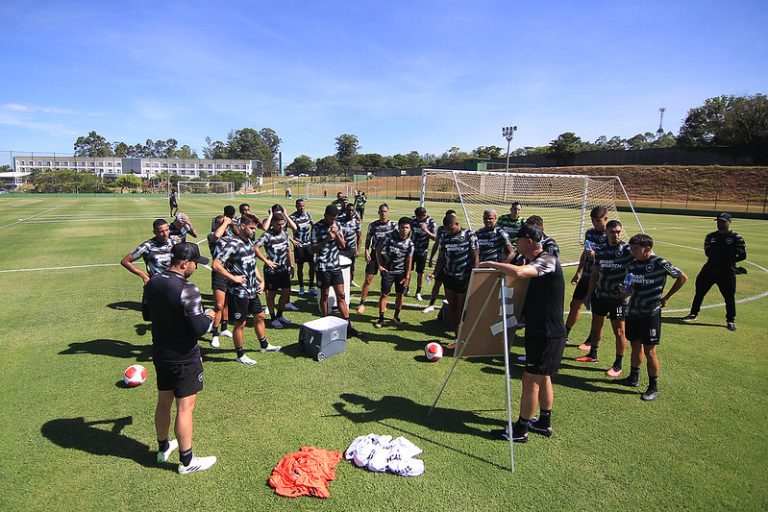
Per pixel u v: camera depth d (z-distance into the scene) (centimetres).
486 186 1744
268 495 330
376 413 449
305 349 596
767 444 410
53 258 1265
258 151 12412
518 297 445
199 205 3534
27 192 5272
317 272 657
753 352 643
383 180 7444
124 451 381
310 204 3859
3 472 350
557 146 6475
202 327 336
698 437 421
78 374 525
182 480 346
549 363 389
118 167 9138
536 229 397
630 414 462
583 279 619
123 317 743
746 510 325
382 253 701
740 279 1145
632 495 338
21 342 625
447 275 663
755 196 4231
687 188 4706
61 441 392
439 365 572
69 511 311
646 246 476
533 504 326
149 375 527
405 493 334
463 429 424
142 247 602
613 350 649
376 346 634
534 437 416
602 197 1727
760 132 4800
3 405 450
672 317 816
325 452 373
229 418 434
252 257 559
